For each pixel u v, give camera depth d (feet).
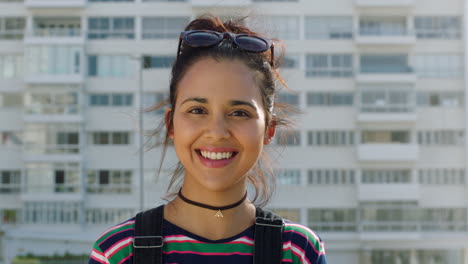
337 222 94.32
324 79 95.66
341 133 95.45
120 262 5.72
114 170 94.68
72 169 93.76
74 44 94.27
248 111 5.63
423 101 96.32
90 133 95.09
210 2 94.89
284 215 94.07
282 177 94.38
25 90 94.38
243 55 5.80
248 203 6.19
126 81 95.40
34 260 86.94
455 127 95.76
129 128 94.63
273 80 6.21
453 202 94.63
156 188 93.66
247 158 5.59
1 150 95.55
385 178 95.14
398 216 93.91
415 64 96.68
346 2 96.22
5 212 94.68
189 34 5.79
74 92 94.22
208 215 5.80
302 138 95.04
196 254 5.69
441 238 93.45
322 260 6.25
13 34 96.63
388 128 95.71
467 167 95.04
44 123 94.22
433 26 96.73
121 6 96.22
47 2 94.73
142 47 95.71
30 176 93.97
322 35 96.37
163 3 95.96
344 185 94.73
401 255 94.43
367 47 96.17
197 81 5.62
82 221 93.25
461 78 96.22
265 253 5.80
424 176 95.45
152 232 5.76
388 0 94.58
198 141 5.56
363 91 95.30
